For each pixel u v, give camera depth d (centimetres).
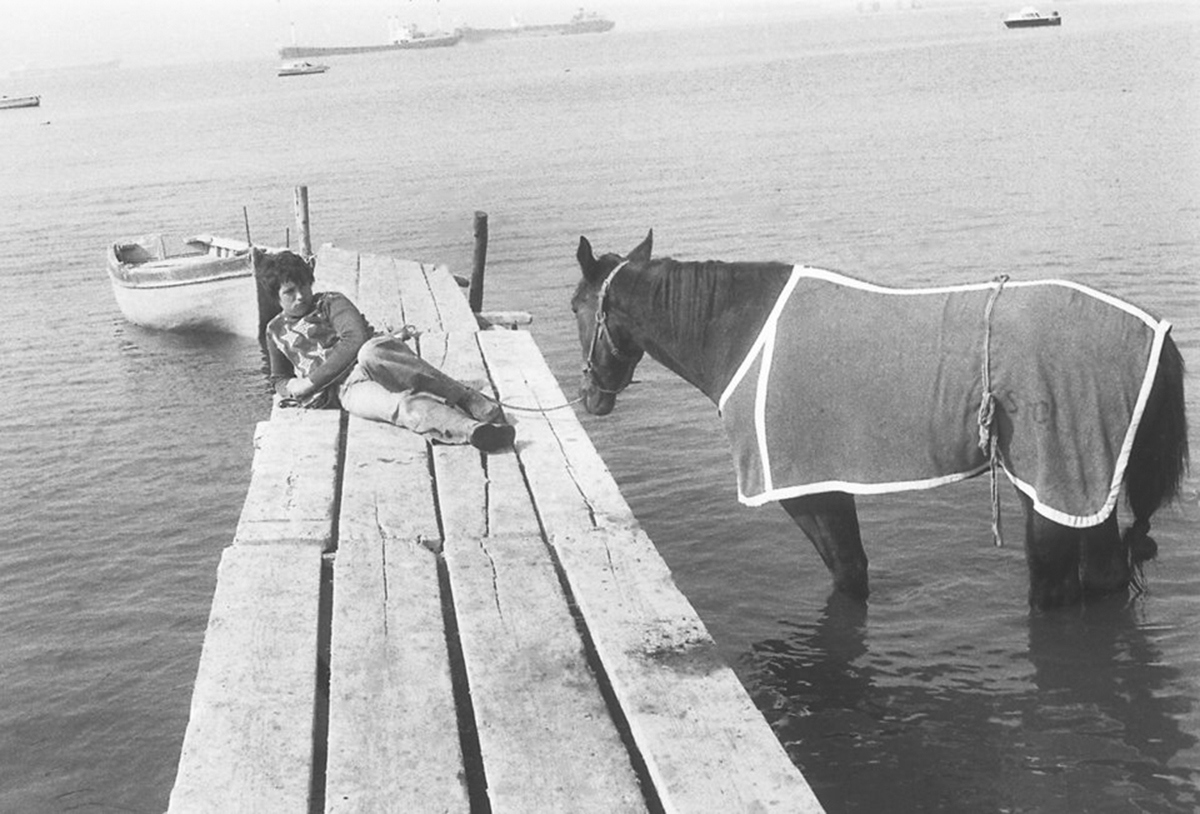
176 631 923
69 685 843
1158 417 595
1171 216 2312
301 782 395
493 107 8356
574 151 4853
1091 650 668
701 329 675
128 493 1252
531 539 600
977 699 636
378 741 418
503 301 2028
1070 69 7825
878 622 741
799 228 2562
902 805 549
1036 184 2928
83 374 1820
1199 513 857
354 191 3928
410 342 1034
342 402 819
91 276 2655
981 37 15875
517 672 463
